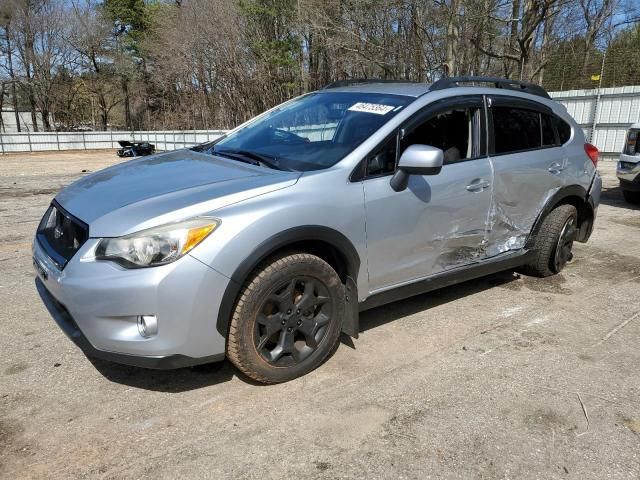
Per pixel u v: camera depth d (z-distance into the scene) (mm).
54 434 2607
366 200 3217
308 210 2947
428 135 3631
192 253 2619
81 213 2881
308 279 3031
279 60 34125
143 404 2871
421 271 3676
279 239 2824
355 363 3344
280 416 2783
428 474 2385
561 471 2422
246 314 2822
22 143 37375
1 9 46062
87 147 39938
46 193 11172
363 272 3320
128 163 3850
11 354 3393
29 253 5719
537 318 4098
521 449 2562
